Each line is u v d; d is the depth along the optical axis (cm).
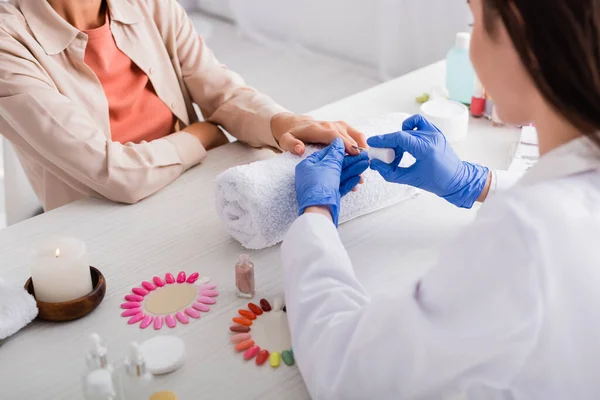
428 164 100
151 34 145
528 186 60
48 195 142
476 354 58
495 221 58
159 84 147
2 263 104
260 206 101
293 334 75
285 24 354
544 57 53
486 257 57
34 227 113
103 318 92
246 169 104
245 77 329
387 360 63
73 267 90
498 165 125
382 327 63
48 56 129
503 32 59
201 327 90
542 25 52
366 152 106
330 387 67
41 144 121
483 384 61
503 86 62
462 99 147
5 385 82
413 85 160
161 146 125
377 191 111
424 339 60
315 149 112
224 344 87
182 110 152
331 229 84
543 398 59
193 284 98
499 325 56
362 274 98
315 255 79
